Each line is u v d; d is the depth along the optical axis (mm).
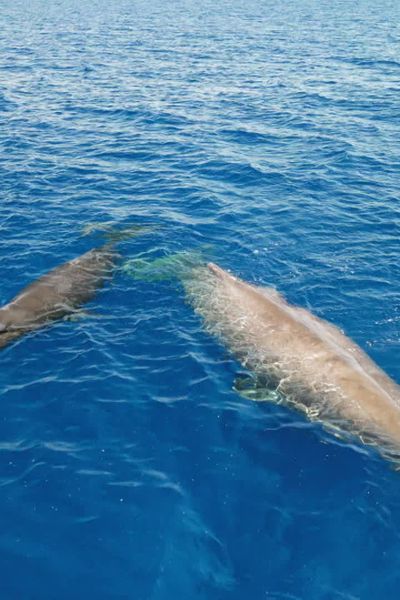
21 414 10398
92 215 17875
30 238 16344
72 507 8742
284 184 20359
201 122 27609
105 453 9664
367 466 9453
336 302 13656
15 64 40750
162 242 16234
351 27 62125
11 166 21703
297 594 7668
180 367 11539
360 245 16219
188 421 10328
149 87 34281
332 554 8156
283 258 15562
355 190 19891
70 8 84438
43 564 7965
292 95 32438
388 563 8055
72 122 27500
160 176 21141
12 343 12070
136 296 13703
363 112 29047
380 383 10836
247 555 8125
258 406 10672
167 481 9180
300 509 8789
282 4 92000
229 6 88562
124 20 69000
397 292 14047
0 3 92312
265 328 12070
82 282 14047
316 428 10180
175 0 100625
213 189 19953
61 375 11297
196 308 13227
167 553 8133
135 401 10727
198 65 40781
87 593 7645
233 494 9008
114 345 12125
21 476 9195
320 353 11266
